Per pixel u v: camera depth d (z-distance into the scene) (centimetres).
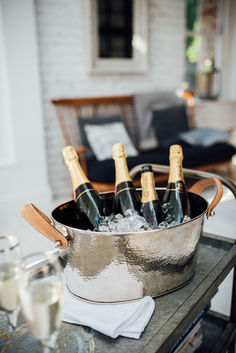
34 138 318
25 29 298
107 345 63
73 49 335
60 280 50
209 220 128
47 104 329
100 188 272
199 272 84
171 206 84
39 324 49
